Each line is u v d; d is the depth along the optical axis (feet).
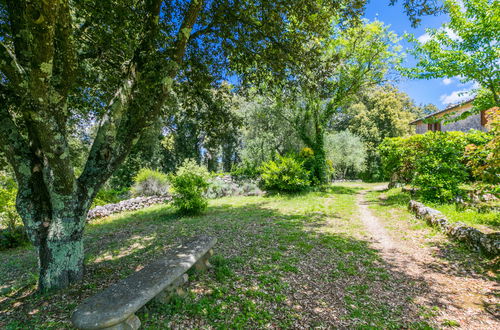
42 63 8.21
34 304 10.03
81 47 16.66
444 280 12.51
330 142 81.56
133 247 17.97
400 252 16.48
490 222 18.86
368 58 50.55
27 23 7.48
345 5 15.85
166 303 9.77
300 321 9.04
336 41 47.55
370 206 32.89
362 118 107.34
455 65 25.77
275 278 12.17
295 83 18.74
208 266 13.35
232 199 42.11
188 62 18.22
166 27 16.12
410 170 37.29
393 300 10.72
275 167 45.55
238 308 9.66
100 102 19.98
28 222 11.10
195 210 29.50
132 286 8.59
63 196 11.05
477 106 27.73
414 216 24.77
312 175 53.42
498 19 22.67
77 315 7.05
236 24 16.46
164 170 86.99
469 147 17.92
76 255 11.78
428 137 30.68
